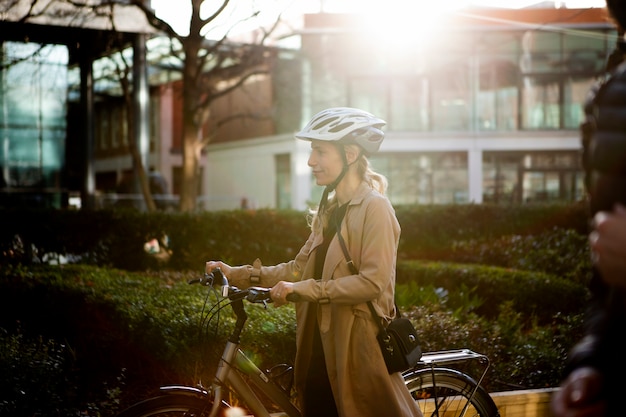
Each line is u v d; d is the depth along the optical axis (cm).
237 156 4225
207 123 4481
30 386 488
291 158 3797
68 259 1257
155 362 550
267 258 1297
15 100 2328
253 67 1972
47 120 2375
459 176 3662
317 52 3506
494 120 3634
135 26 2009
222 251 1282
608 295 160
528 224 1526
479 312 898
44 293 734
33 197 2364
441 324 597
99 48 2097
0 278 784
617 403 152
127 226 1260
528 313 872
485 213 1521
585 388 156
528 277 891
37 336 662
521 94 3622
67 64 2377
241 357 343
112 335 593
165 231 1267
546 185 3672
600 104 161
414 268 1002
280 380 418
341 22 3503
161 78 3809
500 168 3675
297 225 1311
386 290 345
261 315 561
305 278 357
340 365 338
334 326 341
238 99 4188
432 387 388
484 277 908
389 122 3628
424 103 3634
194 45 1622
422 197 3659
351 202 346
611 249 146
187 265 1277
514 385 573
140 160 1830
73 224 1240
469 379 398
